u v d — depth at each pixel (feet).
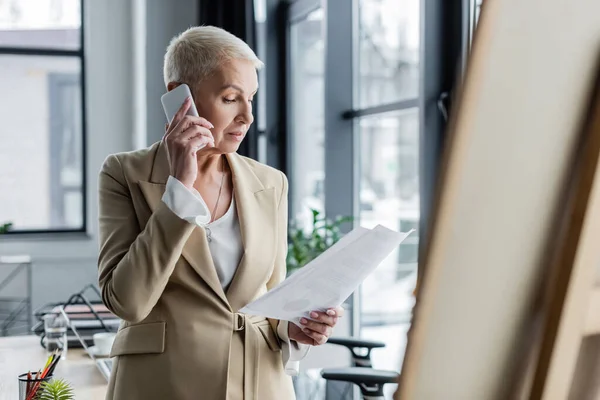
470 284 1.65
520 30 1.63
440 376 1.65
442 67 10.00
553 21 1.66
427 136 9.97
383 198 12.69
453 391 1.66
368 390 7.31
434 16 9.97
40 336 10.91
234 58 4.58
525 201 1.69
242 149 17.70
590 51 1.71
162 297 4.64
